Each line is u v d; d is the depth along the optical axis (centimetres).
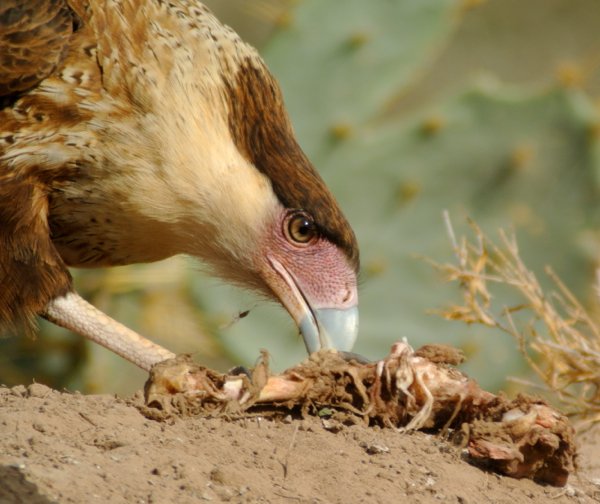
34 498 662
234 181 1020
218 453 754
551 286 1515
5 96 939
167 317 1504
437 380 838
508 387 1454
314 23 1589
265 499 706
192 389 810
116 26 965
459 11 1612
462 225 1538
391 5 1592
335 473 751
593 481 860
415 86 2691
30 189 949
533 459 803
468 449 812
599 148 1516
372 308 1536
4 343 1480
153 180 986
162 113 977
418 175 1548
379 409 837
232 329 1511
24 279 948
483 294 1118
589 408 1045
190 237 1031
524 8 2778
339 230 1059
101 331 961
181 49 991
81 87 952
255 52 1047
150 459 728
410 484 753
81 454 723
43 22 940
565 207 1526
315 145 1570
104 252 1027
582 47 2802
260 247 1045
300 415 841
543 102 1528
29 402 793
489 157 1534
